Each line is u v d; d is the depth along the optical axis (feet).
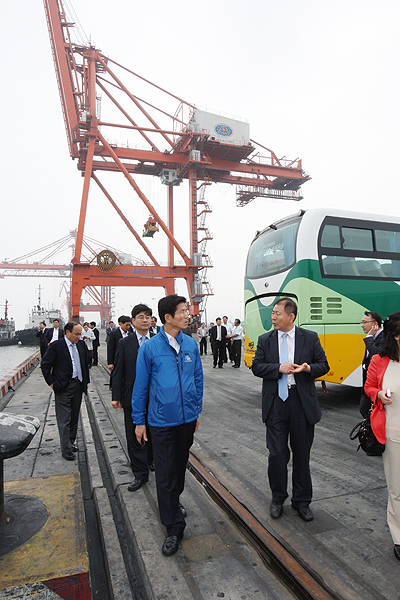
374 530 8.93
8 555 7.22
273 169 147.43
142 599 7.06
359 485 11.50
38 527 8.18
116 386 12.22
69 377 14.79
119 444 15.79
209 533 8.86
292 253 21.75
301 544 8.38
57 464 14.08
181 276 123.24
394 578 7.24
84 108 121.49
